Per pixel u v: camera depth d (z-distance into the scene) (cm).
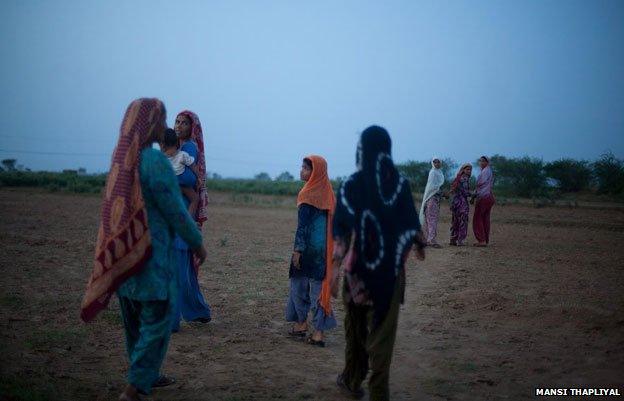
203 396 459
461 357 562
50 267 989
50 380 478
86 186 3638
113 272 398
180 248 638
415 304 787
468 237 1667
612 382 483
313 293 612
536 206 2809
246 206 2956
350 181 420
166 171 402
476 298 788
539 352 568
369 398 462
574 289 845
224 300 805
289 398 459
